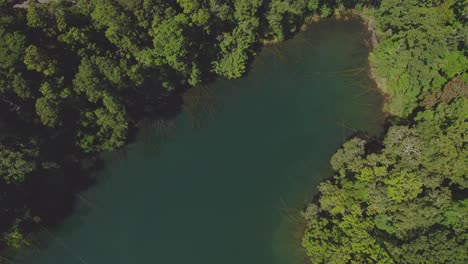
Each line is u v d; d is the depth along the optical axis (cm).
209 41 12762
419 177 10106
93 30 11638
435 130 10600
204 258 11156
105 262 11125
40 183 11394
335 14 14012
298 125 12650
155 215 11688
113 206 11769
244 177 12069
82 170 12038
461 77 11319
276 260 10988
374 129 12338
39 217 11162
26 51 10225
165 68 12025
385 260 9325
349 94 12950
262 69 13362
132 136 12494
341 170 10875
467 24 12094
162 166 12269
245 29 12212
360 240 9588
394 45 12162
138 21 11588
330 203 10362
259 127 12656
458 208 9512
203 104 12875
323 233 9950
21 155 10481
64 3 11900
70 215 11588
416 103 11781
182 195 11919
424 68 11356
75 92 11081
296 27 13800
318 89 13125
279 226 11356
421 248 9231
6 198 10619
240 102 12962
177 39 11244
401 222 9731
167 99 12812
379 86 12825
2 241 10894
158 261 11156
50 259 11088
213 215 11644
